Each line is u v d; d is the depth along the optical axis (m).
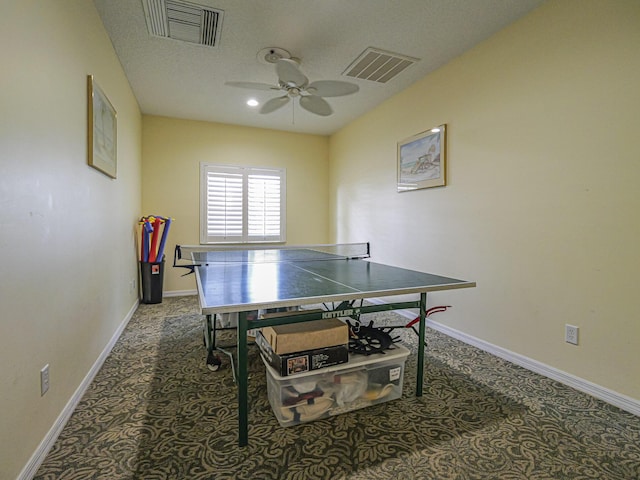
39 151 1.37
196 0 2.18
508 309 2.47
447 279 1.99
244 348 1.50
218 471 1.34
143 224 4.02
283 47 2.76
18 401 1.20
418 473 1.34
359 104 4.08
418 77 3.32
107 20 2.38
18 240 1.21
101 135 2.28
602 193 1.90
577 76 2.01
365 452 1.46
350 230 4.86
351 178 4.82
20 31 1.22
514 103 2.40
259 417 1.72
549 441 1.54
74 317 1.78
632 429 1.64
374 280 1.93
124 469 1.35
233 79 3.37
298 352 1.64
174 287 4.66
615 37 1.83
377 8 2.27
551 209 2.17
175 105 4.13
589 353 1.98
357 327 2.28
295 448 1.49
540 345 2.26
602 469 1.37
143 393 1.96
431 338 2.95
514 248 2.42
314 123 4.86
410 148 3.52
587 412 1.78
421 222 3.39
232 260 2.97
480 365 2.39
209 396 1.94
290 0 2.18
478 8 2.25
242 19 2.38
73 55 1.77
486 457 1.44
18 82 1.21
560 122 2.11
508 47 2.44
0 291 1.09
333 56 2.91
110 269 2.62
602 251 1.91
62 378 1.61
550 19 2.16
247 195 5.03
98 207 2.27
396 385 1.92
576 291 2.04
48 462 1.38
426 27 2.48
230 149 4.92
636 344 1.77
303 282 1.85
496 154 2.55
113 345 2.68
